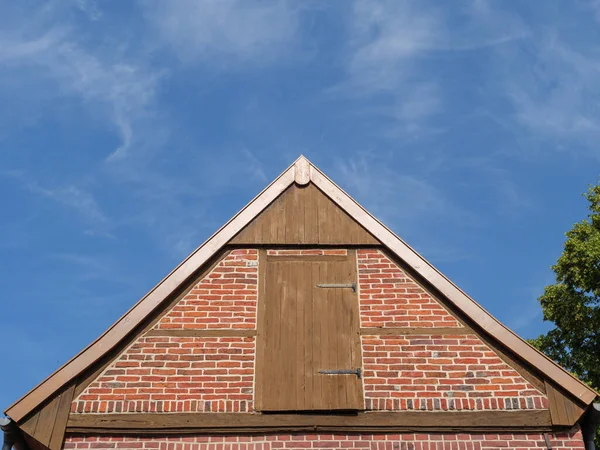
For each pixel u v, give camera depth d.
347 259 10.58
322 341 9.94
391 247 10.57
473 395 9.54
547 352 19.61
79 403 9.40
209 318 10.06
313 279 10.40
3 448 9.30
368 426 9.38
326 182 11.19
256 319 10.08
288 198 11.05
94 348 9.70
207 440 9.28
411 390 9.59
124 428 9.28
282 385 9.61
